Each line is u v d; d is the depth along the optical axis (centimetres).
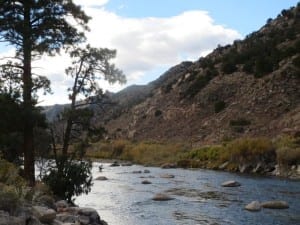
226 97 8512
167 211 2283
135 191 3150
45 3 2203
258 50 9262
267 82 7862
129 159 7481
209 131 7712
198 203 2531
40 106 2197
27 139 2142
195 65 11638
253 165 4609
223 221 1988
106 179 4019
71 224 1317
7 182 1475
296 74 7562
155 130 9338
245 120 7175
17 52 2206
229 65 9356
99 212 2262
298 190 3002
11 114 2031
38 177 2408
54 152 2281
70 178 2234
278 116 6875
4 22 2098
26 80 2139
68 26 2275
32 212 1217
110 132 10800
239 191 3011
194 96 9475
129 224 1955
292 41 8750
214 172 4653
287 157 4238
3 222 1041
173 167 5559
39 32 2183
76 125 2322
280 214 2123
